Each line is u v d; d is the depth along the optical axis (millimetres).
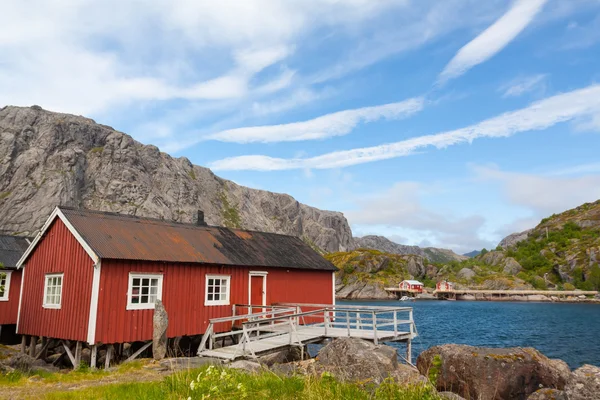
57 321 18812
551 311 81938
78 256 18547
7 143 175500
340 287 145125
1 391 11289
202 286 21359
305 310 27359
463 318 63531
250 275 24109
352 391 7250
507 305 106562
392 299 138875
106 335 17234
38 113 194500
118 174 195250
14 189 164000
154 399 7816
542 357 11523
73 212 19891
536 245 199000
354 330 21672
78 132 196250
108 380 13055
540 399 9359
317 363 11789
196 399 7117
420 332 43750
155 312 18203
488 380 10797
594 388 7723
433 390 7488
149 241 20406
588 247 168875
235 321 22812
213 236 24812
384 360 10711
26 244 27406
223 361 15727
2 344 23469
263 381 8578
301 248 30266
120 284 18000
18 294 25406
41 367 16734
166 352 19125
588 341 38094
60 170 176000
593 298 134000
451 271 173250
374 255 159750
